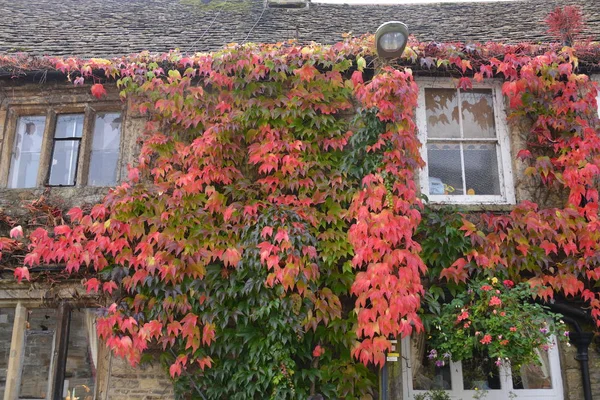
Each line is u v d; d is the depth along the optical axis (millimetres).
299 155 6074
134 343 5535
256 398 5473
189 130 6375
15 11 8875
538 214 5855
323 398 5434
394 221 5336
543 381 5812
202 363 5535
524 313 5070
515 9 8641
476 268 5680
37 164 6895
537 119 6281
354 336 5488
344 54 6273
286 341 5395
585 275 5719
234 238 5812
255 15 8602
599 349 5797
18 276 5852
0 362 6121
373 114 5883
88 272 5973
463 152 6562
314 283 5535
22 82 6871
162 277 5613
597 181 6152
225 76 6258
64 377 5992
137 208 5957
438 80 6672
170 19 8547
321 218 5805
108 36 7891
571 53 6164
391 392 5566
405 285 5145
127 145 6496
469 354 5230
